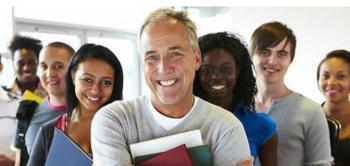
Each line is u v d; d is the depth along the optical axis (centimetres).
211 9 426
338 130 183
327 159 149
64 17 452
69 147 114
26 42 249
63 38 459
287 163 152
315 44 373
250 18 419
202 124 93
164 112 94
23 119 171
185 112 94
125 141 93
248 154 93
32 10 413
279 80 163
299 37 385
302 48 383
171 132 92
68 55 179
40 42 257
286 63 163
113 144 90
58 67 176
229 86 133
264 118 138
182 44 91
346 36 351
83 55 143
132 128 94
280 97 162
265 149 137
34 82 244
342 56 210
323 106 219
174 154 84
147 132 93
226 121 93
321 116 153
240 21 428
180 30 91
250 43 166
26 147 167
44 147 138
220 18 434
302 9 380
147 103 96
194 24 96
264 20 408
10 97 224
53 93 173
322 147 149
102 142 92
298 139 153
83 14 471
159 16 92
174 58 90
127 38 534
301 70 385
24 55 243
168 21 91
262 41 159
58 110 170
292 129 153
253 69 145
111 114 95
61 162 114
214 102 135
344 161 189
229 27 434
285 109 158
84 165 110
